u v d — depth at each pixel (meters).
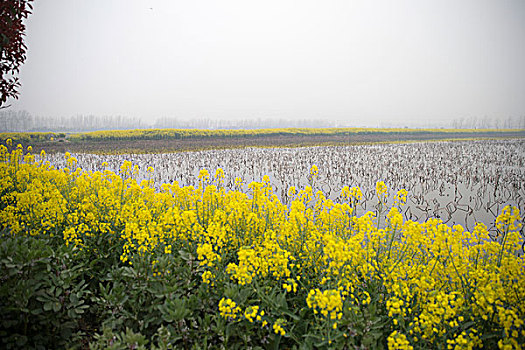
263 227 4.11
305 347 2.41
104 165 14.27
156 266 3.12
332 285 2.72
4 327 2.60
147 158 17.56
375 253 3.30
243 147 25.09
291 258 3.22
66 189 5.79
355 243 3.08
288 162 16.78
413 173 13.66
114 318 2.92
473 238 3.24
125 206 4.52
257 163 16.30
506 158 17.84
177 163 15.95
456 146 25.59
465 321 2.56
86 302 3.49
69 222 4.12
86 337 3.06
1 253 2.67
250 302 2.73
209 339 2.71
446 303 2.30
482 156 18.94
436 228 3.13
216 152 21.28
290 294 3.18
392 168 14.53
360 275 3.21
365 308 2.65
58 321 2.71
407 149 23.77
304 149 24.02
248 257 2.76
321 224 4.05
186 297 3.04
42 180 6.80
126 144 24.55
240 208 3.96
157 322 2.85
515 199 8.88
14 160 7.35
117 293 2.98
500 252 3.06
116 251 3.93
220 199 4.62
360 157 19.19
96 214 4.42
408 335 2.46
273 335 2.60
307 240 3.53
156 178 12.21
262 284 3.02
